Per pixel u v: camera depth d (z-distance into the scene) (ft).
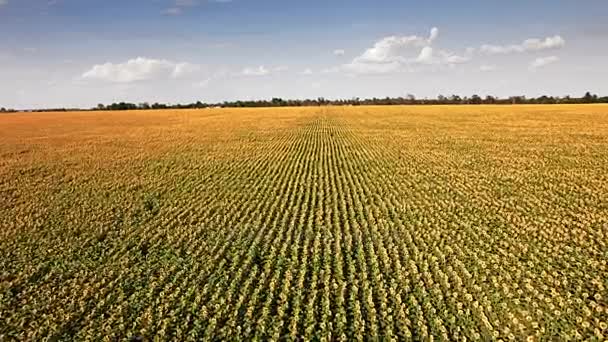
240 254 58.23
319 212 74.49
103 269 55.52
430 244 60.13
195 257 58.23
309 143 161.07
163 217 75.87
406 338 38.96
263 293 47.60
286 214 74.08
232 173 109.40
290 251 58.59
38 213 79.92
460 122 237.45
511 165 113.09
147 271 54.39
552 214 72.64
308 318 42.39
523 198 82.28
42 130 233.96
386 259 54.80
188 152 145.38
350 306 44.34
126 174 111.96
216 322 42.22
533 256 55.52
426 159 123.54
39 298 48.57
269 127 227.20
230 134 196.54
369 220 70.54
